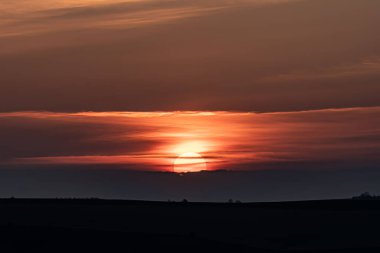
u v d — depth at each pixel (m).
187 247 163.75
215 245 166.88
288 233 184.75
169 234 173.38
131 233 171.62
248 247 167.00
